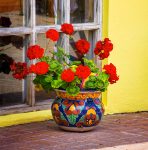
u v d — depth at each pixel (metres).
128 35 7.37
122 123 7.10
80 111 6.46
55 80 6.39
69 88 6.36
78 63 6.69
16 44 6.88
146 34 7.48
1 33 6.71
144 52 7.50
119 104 7.45
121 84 7.41
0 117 6.78
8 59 6.89
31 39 6.88
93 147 6.20
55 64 6.46
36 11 6.89
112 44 6.62
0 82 6.91
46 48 7.00
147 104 7.60
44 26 6.96
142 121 7.21
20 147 6.17
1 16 6.73
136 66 7.48
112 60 7.30
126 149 6.22
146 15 7.46
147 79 7.57
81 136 6.54
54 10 7.02
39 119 7.00
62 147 6.19
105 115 7.37
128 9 7.32
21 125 6.86
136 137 6.59
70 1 7.09
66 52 7.09
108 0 7.20
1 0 6.72
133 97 7.52
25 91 7.00
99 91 6.51
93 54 7.32
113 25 7.26
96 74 6.47
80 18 7.18
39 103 7.05
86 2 7.21
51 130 6.71
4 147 6.16
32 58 6.37
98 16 7.25
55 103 6.58
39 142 6.33
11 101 6.95
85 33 7.26
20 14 6.84
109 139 6.48
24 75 6.45
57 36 6.48
